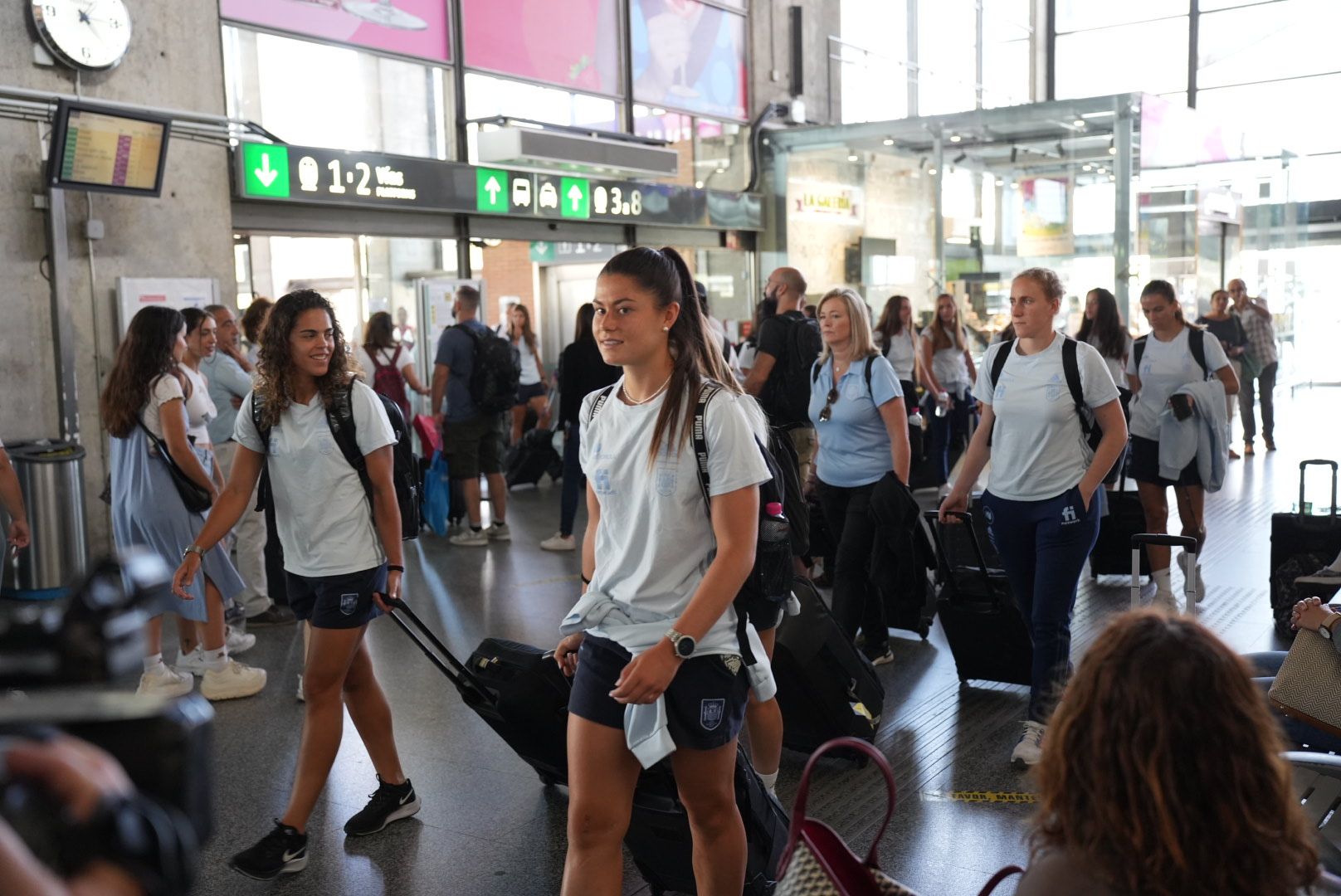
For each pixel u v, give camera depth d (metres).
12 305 7.50
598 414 2.68
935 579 5.79
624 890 3.37
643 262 2.53
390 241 10.31
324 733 3.49
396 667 5.61
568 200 11.62
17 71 7.43
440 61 10.71
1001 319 13.20
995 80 19.11
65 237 7.67
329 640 3.46
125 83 8.02
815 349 6.08
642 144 12.23
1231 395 6.75
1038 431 4.20
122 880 0.72
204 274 8.59
